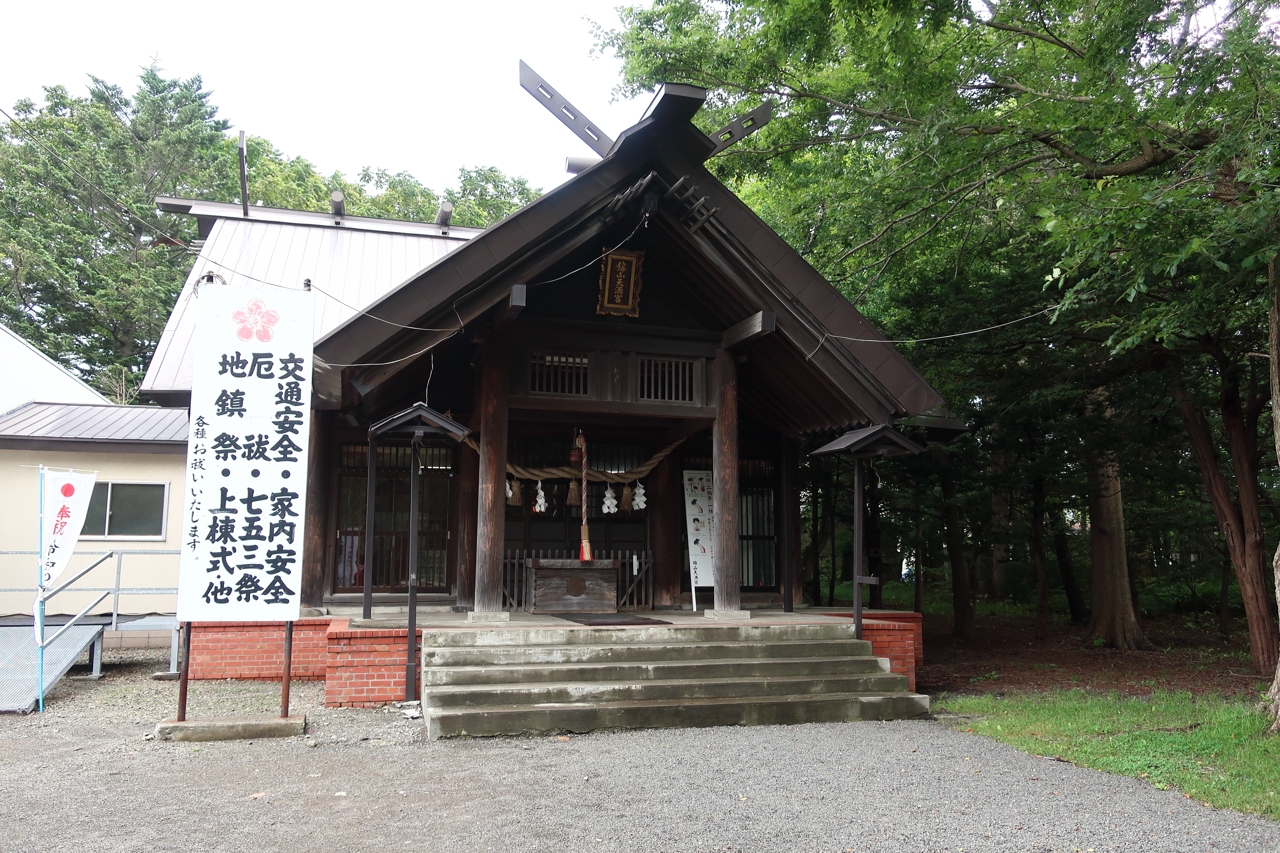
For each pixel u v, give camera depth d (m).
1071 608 18.95
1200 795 5.76
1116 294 10.14
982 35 11.05
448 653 8.34
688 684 8.28
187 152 28.09
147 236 27.77
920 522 17.23
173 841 4.72
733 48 13.37
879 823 5.17
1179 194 7.26
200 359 7.51
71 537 9.42
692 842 4.79
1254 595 12.09
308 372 7.71
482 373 10.21
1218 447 16.00
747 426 13.28
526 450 12.38
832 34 11.99
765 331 9.92
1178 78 8.33
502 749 7.01
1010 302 12.69
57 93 28.16
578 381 10.59
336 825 5.02
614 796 5.67
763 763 6.61
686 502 12.58
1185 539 19.44
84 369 26.81
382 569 11.69
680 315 11.30
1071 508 18.00
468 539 11.64
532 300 10.72
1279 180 7.30
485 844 4.72
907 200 11.83
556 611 11.34
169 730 7.21
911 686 9.83
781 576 13.11
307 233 15.42
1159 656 14.14
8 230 24.09
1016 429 14.44
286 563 7.55
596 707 7.78
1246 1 7.81
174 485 14.03
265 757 6.67
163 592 10.86
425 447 12.02
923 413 10.46
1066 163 11.25
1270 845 4.87
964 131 10.99
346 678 8.70
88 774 6.14
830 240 13.28
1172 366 12.37
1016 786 6.03
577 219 9.75
